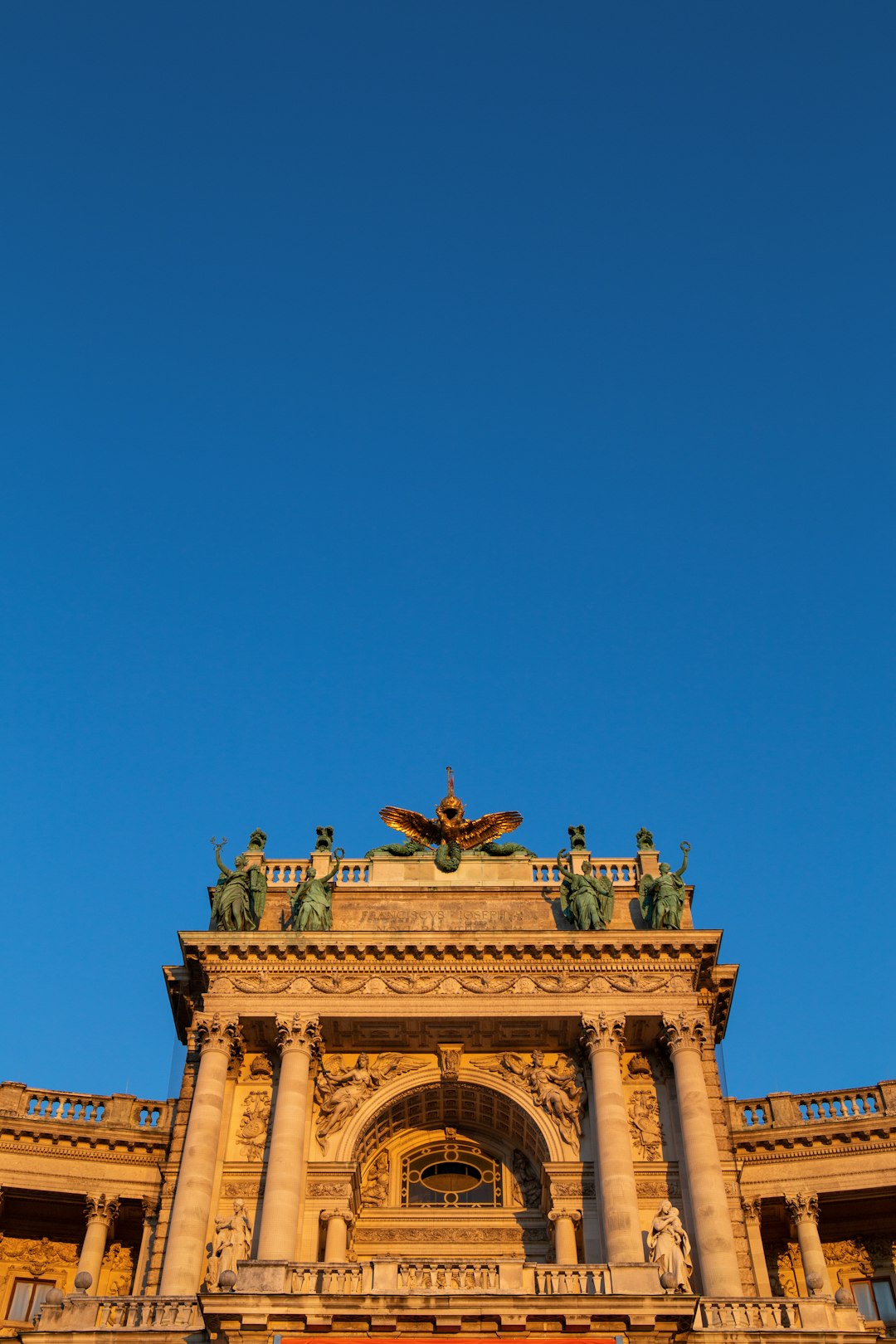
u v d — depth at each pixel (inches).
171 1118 2096.5
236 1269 1558.8
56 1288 2005.4
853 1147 2007.9
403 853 2204.7
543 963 1962.4
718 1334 1460.4
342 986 1952.5
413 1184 1979.6
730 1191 1865.2
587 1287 1471.5
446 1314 1418.6
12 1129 2020.2
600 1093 1857.8
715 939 1971.0
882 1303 1973.4
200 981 2021.4
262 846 2202.3
